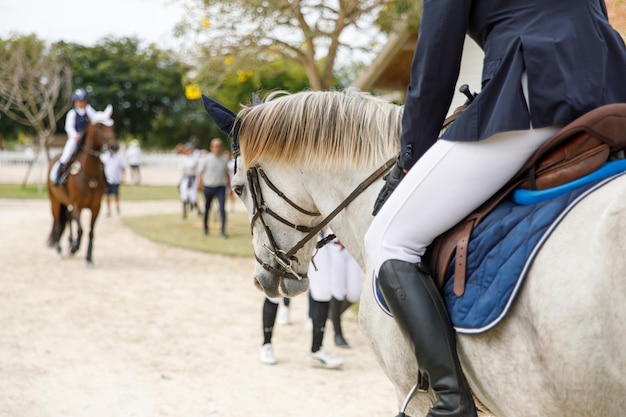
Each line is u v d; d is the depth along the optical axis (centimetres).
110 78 4528
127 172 3403
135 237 1389
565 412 168
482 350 187
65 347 596
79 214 1034
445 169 193
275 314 564
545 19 185
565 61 181
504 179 190
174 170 3484
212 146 1356
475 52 586
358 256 254
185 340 631
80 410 444
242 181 277
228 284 916
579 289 159
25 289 848
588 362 157
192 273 995
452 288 196
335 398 478
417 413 233
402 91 1292
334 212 252
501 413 193
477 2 197
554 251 169
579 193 174
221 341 631
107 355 575
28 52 3106
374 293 226
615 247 154
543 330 166
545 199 183
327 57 1184
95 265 1047
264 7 1088
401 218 202
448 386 188
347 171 250
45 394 473
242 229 1509
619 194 162
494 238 187
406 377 221
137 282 917
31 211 1866
